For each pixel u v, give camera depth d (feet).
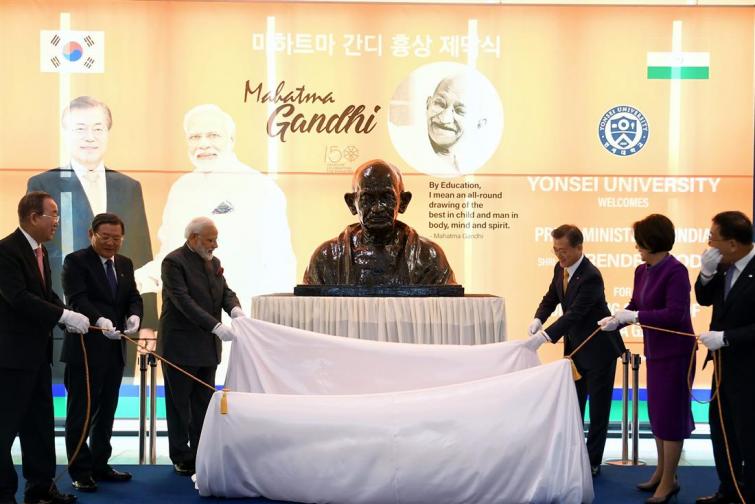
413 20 24.47
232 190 24.43
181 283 16.85
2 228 23.93
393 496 13.74
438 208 24.57
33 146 24.00
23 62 23.93
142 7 24.11
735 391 13.96
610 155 24.47
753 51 24.27
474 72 24.50
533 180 24.53
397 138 24.53
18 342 14.03
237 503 14.56
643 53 24.34
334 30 24.39
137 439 22.61
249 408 14.47
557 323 16.57
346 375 16.48
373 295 18.16
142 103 24.18
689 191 24.43
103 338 15.96
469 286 24.57
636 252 24.48
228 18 24.27
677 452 14.94
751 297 13.82
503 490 13.64
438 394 14.17
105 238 15.99
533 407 13.85
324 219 24.57
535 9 24.41
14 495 14.87
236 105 24.36
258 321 16.75
